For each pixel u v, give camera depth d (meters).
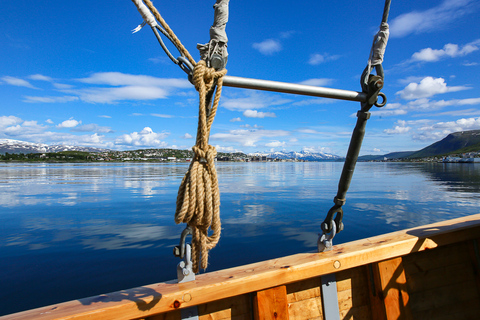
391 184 22.58
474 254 2.32
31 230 8.16
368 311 2.03
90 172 43.88
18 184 23.31
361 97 1.79
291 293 1.82
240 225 8.40
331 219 2.02
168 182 25.52
